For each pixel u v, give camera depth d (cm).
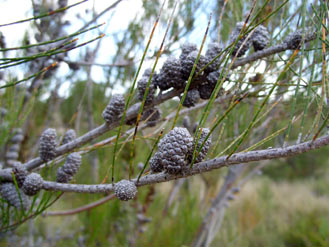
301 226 73
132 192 11
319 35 10
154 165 11
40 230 51
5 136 20
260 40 13
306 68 15
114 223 39
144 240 45
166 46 21
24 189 14
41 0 20
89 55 25
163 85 13
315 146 8
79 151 18
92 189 13
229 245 59
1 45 17
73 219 56
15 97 20
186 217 44
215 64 12
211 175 42
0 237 37
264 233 77
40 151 15
